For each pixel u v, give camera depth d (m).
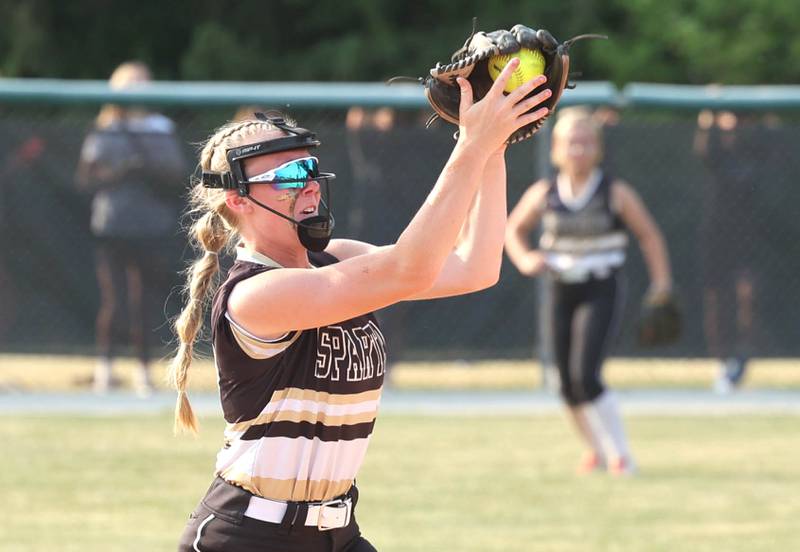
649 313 25.66
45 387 31.64
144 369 31.33
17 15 55.53
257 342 9.48
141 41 57.22
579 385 23.55
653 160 33.12
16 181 31.38
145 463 23.97
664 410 30.64
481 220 10.73
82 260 31.34
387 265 9.05
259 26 56.47
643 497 21.56
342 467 10.05
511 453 25.47
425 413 29.91
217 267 10.82
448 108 9.71
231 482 9.92
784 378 34.16
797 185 32.97
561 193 23.97
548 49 9.43
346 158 31.77
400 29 55.53
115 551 17.75
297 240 10.02
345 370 9.84
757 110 32.66
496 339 32.56
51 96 30.77
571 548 18.09
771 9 52.12
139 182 31.17
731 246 33.00
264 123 10.05
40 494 21.39
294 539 9.92
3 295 31.44
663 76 52.97
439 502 21.03
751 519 19.98
